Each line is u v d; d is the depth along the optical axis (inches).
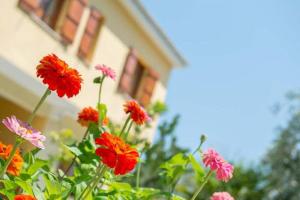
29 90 326.0
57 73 101.4
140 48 468.1
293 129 765.3
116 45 434.0
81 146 121.7
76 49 385.7
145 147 144.9
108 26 420.5
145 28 458.6
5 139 197.2
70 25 372.8
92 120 128.5
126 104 127.3
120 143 98.1
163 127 323.0
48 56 103.0
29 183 105.0
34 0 336.8
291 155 740.0
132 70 453.7
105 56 421.1
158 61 502.0
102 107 129.4
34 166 109.3
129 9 434.9
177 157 134.9
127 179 162.1
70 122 369.4
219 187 397.4
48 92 105.7
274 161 727.7
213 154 120.2
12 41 327.3
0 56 304.2
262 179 529.7
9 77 309.6
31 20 338.0
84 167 120.0
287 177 714.2
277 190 692.7
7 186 103.7
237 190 477.4
